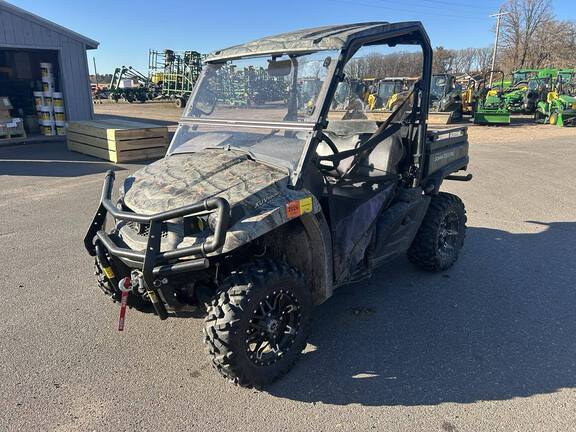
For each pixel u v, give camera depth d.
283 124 2.98
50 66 13.41
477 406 2.60
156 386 2.78
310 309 2.89
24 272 4.31
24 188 7.58
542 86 23.22
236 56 3.31
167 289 2.66
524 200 7.09
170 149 3.53
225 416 2.53
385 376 2.88
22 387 2.74
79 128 10.96
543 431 2.41
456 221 4.45
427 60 3.70
